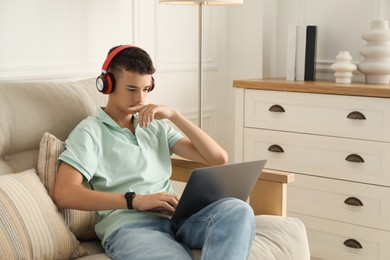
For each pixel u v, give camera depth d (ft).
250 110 10.09
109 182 6.37
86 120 6.60
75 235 6.31
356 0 10.58
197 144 6.98
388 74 9.68
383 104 8.75
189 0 9.27
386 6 10.34
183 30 10.82
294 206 9.82
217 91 11.66
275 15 11.44
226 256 5.29
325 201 9.49
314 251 9.71
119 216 6.24
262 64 11.36
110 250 5.97
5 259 5.25
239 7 11.55
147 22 10.10
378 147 8.89
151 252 5.59
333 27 10.87
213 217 5.64
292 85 9.55
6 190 5.63
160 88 10.50
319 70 11.03
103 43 9.36
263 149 10.03
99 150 6.43
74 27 8.89
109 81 6.53
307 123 9.49
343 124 9.15
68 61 8.85
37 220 5.64
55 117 6.79
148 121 6.56
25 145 6.58
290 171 9.77
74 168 6.12
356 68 9.89
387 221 8.93
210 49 11.42
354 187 9.18
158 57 10.35
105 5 9.33
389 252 8.97
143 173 6.53
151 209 6.01
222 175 5.85
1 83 6.67
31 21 8.30
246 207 5.63
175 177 7.43
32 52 8.36
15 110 6.51
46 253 5.58
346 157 9.18
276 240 6.10
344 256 9.41
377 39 9.66
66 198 5.95
